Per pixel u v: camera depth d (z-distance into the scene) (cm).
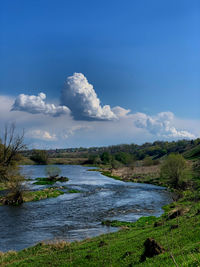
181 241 1677
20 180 5075
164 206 4766
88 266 1652
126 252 1766
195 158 12312
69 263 1769
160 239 1889
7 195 5297
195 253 1233
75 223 3669
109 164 19900
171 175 7200
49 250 2305
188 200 4394
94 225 3547
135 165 16275
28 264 1884
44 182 8162
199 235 1695
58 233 3158
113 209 4641
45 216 4112
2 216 4103
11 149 2912
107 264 1614
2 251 2530
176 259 1202
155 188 7462
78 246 2273
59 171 12400
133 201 5425
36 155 18862
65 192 6600
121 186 7938
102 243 2223
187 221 2320
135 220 3791
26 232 3219
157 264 1249
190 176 7338
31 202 5319
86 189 7225
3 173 2925
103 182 9038
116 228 3334
